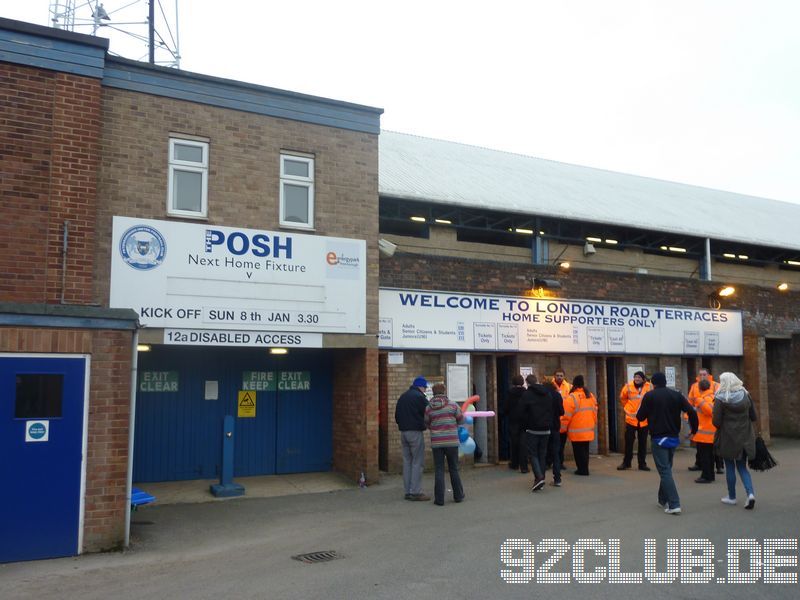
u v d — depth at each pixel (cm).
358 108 1288
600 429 1634
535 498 1106
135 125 1103
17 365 779
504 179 2020
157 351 1236
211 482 1225
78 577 708
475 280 1492
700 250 2130
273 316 1170
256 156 1191
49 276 994
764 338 1917
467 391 1452
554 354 1591
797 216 2800
